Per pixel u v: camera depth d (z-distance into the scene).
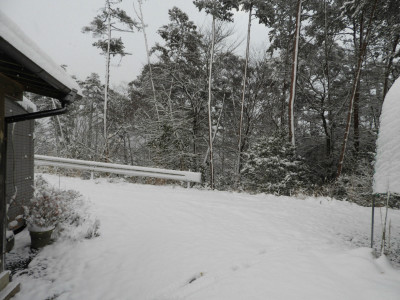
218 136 24.00
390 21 14.61
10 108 5.09
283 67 18.95
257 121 22.73
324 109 18.67
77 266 4.52
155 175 12.30
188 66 20.55
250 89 22.58
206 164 18.23
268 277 3.57
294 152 13.93
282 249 4.92
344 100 17.89
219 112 22.70
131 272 4.29
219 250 4.92
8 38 2.60
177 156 16.05
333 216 7.91
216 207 8.31
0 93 3.66
